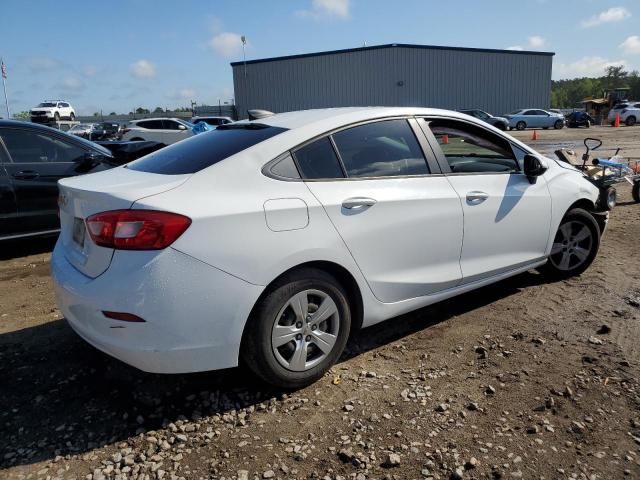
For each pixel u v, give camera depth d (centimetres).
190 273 260
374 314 334
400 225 333
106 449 262
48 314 434
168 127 2383
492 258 397
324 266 307
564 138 2708
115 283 258
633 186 860
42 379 328
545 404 287
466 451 253
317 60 4300
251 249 273
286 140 308
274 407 293
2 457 257
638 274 488
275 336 289
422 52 4209
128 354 264
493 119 3616
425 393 302
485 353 343
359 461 247
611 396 293
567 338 362
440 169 366
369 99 4269
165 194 267
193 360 269
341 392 306
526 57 4503
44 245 676
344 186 315
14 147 595
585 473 237
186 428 276
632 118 4128
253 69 4475
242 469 245
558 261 469
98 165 648
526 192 413
